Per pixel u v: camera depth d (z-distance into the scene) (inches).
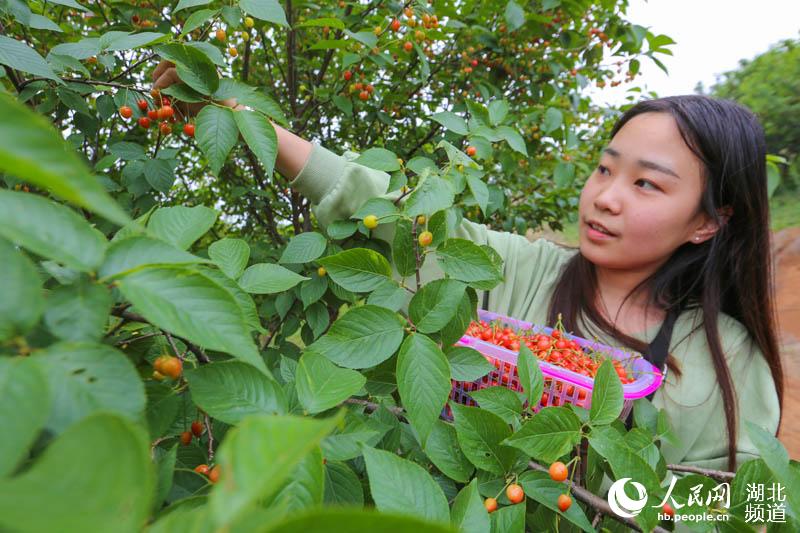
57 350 18.0
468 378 40.6
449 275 42.6
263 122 46.4
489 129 61.7
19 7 49.6
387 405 45.4
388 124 123.5
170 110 54.5
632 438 42.2
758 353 72.7
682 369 68.7
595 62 135.6
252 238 141.3
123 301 25.5
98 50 44.4
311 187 64.7
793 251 365.4
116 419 13.9
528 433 34.4
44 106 64.5
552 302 79.4
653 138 63.2
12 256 17.8
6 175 62.3
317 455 25.0
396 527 13.0
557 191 166.2
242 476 13.6
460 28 114.8
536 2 115.8
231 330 21.4
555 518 39.7
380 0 93.7
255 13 47.4
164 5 91.1
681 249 73.1
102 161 69.7
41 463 12.7
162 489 22.6
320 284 64.5
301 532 12.9
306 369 32.3
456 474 36.6
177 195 129.0
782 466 34.6
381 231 67.4
